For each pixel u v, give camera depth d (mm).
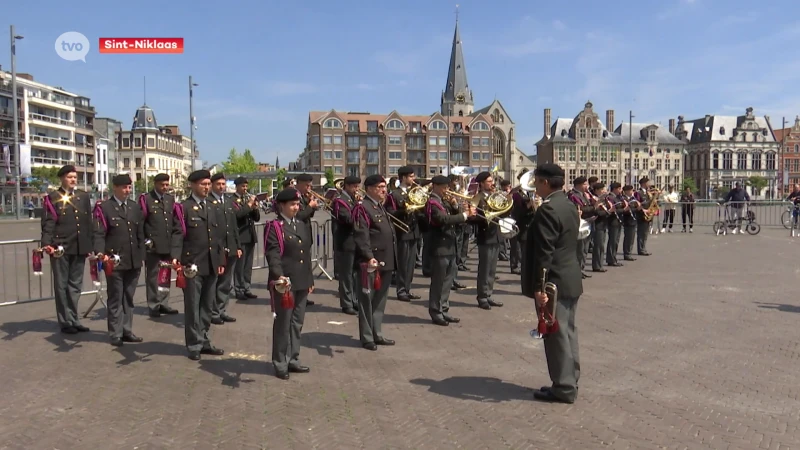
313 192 10250
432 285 8812
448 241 8781
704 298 10586
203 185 7301
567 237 5527
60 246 8062
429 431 4973
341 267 9594
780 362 6820
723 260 15891
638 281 12484
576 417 5254
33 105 69062
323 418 5258
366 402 5648
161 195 9414
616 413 5340
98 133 84062
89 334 8320
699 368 6621
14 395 5867
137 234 7918
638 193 16688
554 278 5492
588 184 14250
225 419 5246
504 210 9680
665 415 5285
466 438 4832
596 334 8117
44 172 61531
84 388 6074
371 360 7035
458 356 7188
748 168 108250
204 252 7164
